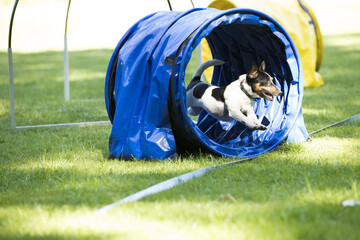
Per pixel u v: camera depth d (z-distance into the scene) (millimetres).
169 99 8023
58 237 4910
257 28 9102
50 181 7113
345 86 16750
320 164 7430
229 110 8477
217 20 7918
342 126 10414
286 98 9281
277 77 9734
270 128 9172
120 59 8633
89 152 9000
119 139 8297
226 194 6027
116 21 47969
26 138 10445
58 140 10188
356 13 50031
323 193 5941
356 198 5715
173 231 4965
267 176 6969
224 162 7941
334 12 51625
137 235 4879
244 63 10266
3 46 38312
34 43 39656
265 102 10016
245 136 9570
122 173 7410
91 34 42969
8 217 5566
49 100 16406
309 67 16750
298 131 9242
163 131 8203
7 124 12180
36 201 6203
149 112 8086
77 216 5535
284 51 9102
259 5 15477
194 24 7973
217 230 4918
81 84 20812
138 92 8234
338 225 4957
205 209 5590
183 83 7707
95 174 7438
